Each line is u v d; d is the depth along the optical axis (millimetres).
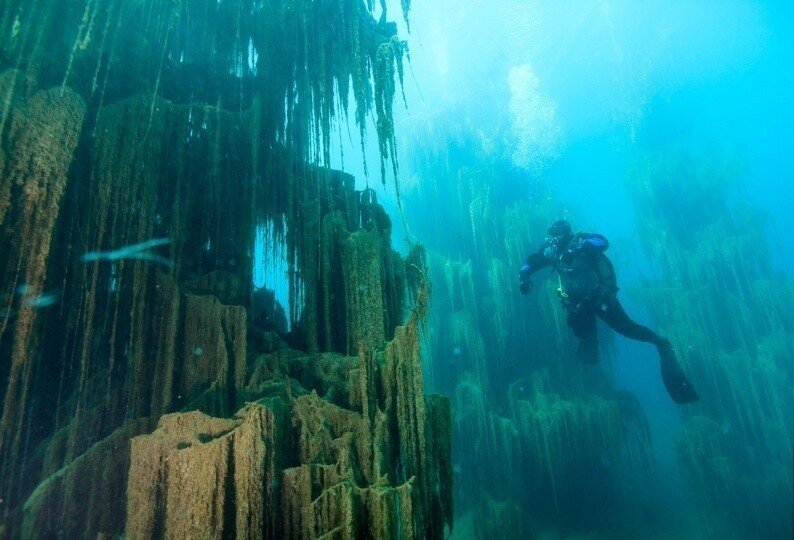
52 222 3459
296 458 3283
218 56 6375
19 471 3457
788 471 10641
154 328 4320
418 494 2947
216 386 3900
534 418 11617
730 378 11922
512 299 13180
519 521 10414
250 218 5348
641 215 15180
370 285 4832
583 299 5762
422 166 16328
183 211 4934
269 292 6395
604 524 11688
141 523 2850
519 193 15836
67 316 4055
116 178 4258
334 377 4086
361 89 5965
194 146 5355
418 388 3336
